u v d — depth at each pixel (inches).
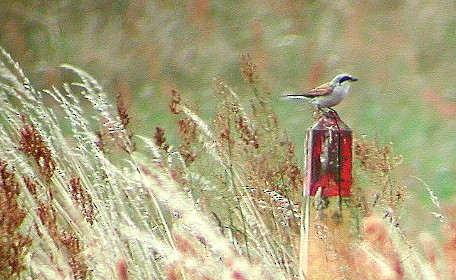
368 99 1060.5
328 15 1262.3
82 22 1274.6
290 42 1213.7
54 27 1248.8
